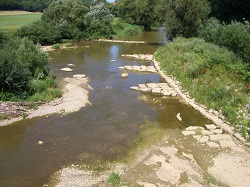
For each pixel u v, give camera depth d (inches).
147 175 452.1
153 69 1165.7
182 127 634.8
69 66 1234.0
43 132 606.5
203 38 1384.1
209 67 896.3
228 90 728.3
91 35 2199.8
